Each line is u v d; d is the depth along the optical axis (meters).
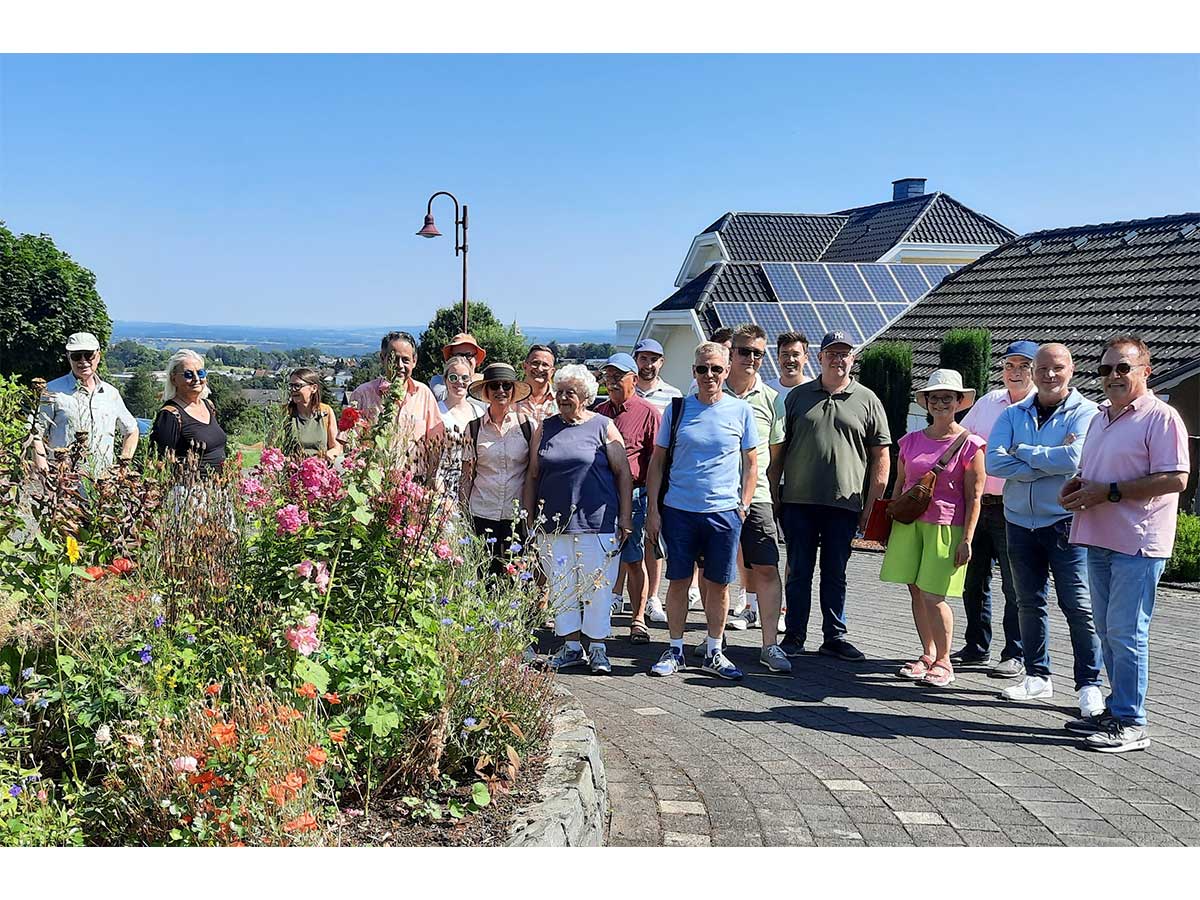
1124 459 6.35
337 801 4.48
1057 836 4.99
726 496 7.88
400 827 4.35
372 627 5.25
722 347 8.02
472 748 4.84
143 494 5.62
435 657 4.85
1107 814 5.27
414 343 8.54
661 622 9.83
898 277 25.62
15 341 55.75
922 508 7.69
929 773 5.84
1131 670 6.32
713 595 7.92
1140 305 16.58
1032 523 7.24
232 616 5.02
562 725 5.51
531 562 6.78
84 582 5.02
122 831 4.02
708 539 7.90
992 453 7.36
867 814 5.23
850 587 12.12
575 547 7.87
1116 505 6.35
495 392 8.00
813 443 8.53
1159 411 6.30
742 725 6.67
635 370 9.12
